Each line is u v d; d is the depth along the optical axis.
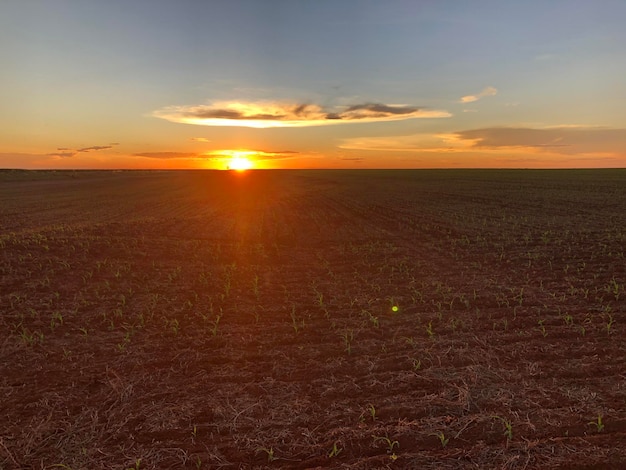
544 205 25.70
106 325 7.22
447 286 9.35
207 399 4.90
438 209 24.98
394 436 4.16
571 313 7.38
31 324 7.21
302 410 4.66
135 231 16.88
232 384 5.23
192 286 9.59
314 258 12.64
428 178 66.12
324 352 6.10
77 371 5.57
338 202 31.00
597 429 4.16
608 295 8.30
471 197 32.28
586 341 6.20
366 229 18.17
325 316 7.59
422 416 4.50
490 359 5.73
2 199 34.25
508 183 47.84
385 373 5.43
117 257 12.11
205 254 13.02
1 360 5.89
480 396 4.81
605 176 58.44
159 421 4.48
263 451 4.01
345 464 3.80
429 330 6.64
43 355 6.03
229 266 11.47
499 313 7.52
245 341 6.52
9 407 4.75
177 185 55.31
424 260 12.10
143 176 82.38
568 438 4.03
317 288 9.44
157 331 6.94
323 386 5.16
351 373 5.48
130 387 5.14
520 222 18.95
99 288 9.32
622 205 24.55
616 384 4.97
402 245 14.46
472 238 15.38
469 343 6.27
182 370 5.60
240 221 20.92
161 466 3.84
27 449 4.04
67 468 3.79
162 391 5.07
